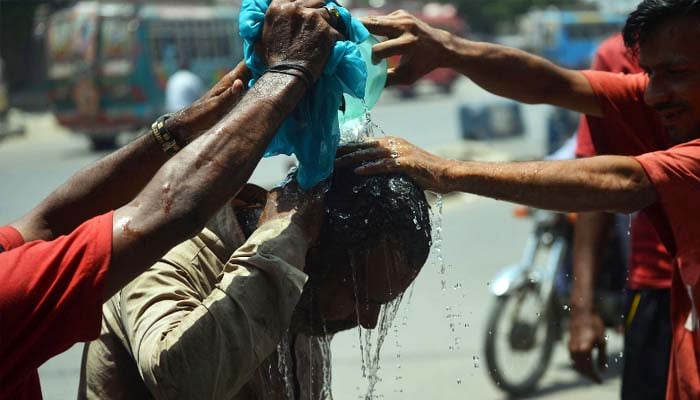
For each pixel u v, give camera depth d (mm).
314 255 3520
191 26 41531
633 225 6375
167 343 3146
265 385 3717
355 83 3443
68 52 38906
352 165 3602
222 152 3037
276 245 3301
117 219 2971
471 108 35594
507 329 10609
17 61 61344
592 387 10805
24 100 59062
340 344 12461
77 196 3701
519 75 5238
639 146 5371
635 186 4148
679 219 4273
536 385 10719
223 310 3176
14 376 2984
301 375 3844
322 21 3301
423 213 3631
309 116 3428
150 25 39312
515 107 36656
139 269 2959
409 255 3572
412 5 69375
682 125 4512
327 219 3490
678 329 4777
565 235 10953
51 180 30375
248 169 3070
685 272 4453
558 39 64312
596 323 7320
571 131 20484
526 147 34750
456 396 10398
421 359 11625
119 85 38406
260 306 3219
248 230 3674
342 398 10062
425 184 3727
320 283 3580
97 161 3777
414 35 4871
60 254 2939
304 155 3451
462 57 5098
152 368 3143
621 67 7109
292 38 3281
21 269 2928
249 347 3178
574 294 7344
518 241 19219
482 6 111688
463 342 12336
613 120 5348
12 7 59219
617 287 9953
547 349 10805
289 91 3180
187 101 27109
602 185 4086
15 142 44531
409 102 60188
